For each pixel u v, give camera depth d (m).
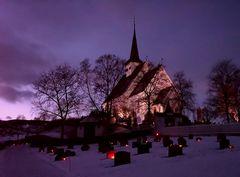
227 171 10.45
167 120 53.00
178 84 56.50
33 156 30.94
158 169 13.21
